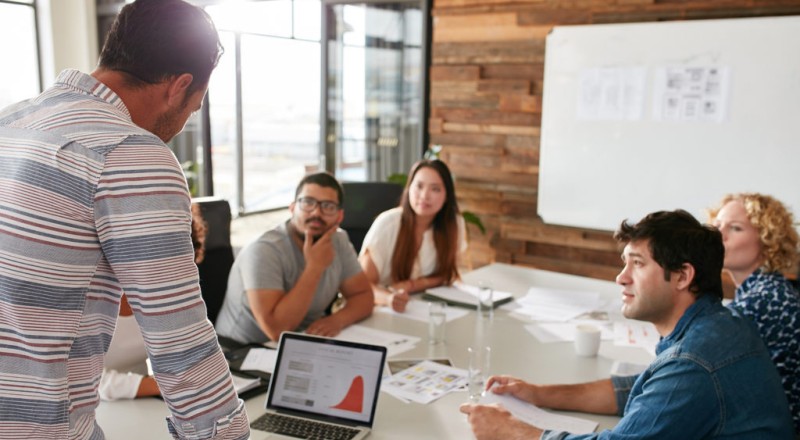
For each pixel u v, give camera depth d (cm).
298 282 230
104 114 99
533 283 315
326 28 532
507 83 453
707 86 387
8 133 99
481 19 456
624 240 163
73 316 98
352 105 534
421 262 306
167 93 107
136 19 103
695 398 136
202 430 103
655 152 408
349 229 351
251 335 235
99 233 96
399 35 502
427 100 493
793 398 188
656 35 397
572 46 424
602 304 278
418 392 183
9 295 93
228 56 729
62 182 93
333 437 154
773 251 204
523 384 179
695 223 155
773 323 191
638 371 199
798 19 359
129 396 173
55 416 98
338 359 168
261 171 895
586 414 174
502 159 463
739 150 384
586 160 430
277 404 168
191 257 102
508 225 469
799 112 365
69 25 630
